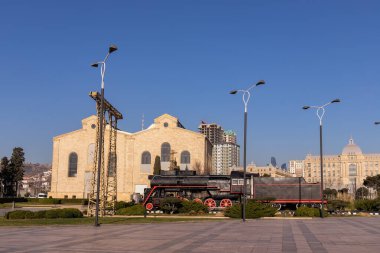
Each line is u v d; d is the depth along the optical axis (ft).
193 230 86.58
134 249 56.95
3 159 386.73
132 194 267.80
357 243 64.80
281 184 173.78
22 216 114.52
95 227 93.35
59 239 68.54
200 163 291.17
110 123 143.33
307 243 64.54
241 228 92.12
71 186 298.97
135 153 298.76
